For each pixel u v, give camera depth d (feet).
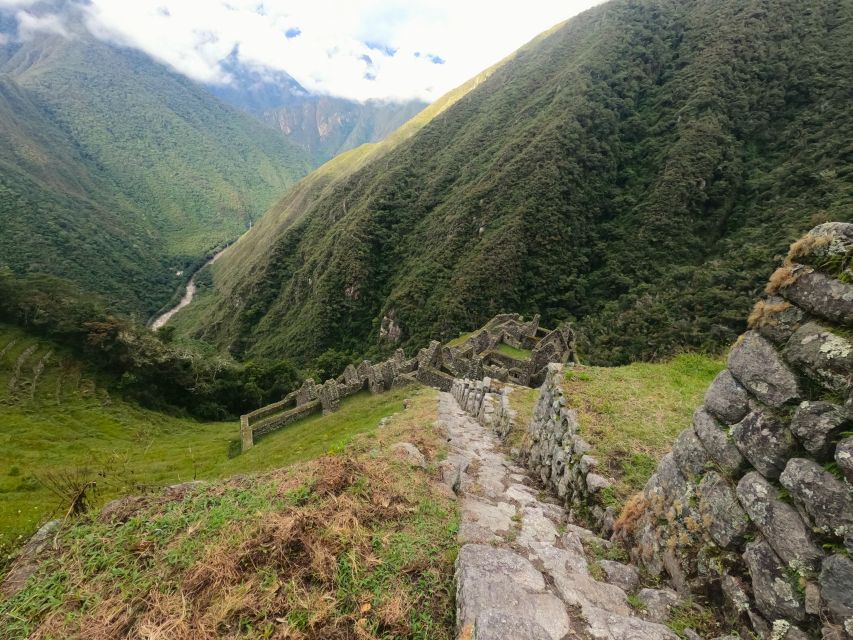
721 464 12.51
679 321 153.38
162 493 16.24
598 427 22.74
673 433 22.54
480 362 87.45
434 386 86.84
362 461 17.76
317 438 62.39
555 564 13.37
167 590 11.06
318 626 10.14
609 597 12.23
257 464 57.88
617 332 169.27
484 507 17.65
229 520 13.67
